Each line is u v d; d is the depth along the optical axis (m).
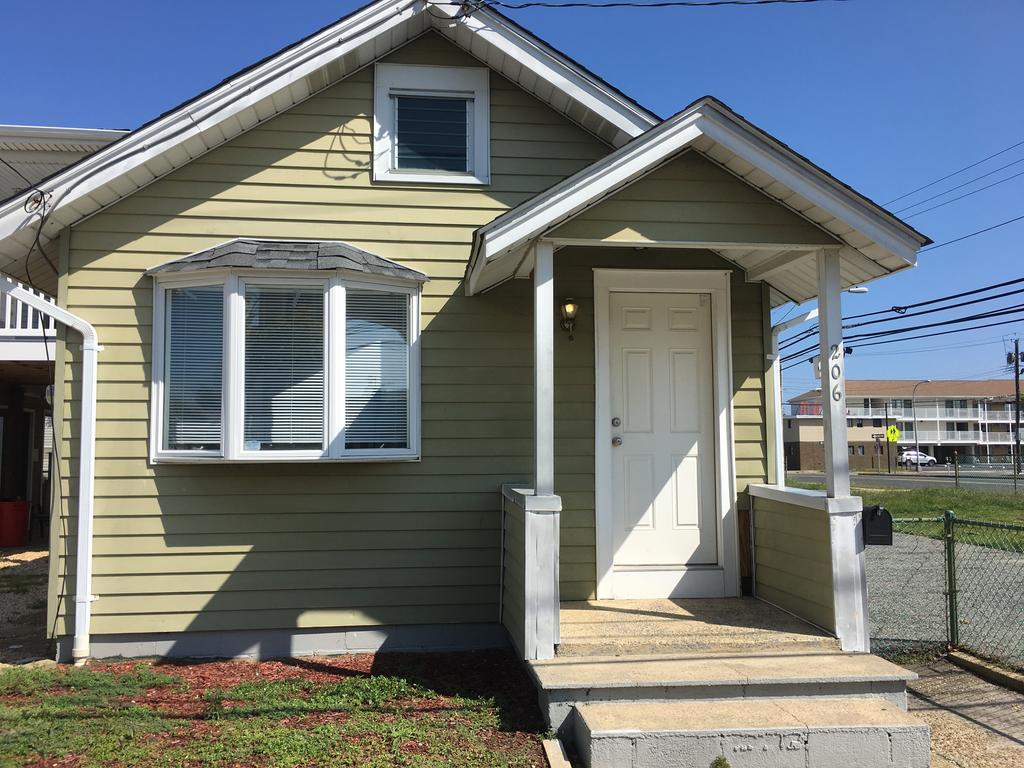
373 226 5.91
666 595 5.75
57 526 5.42
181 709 4.34
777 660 4.42
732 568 5.80
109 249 5.61
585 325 5.89
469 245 5.97
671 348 6.00
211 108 5.46
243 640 5.52
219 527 5.54
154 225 5.68
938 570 9.68
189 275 5.49
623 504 5.84
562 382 5.84
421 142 6.07
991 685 5.08
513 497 5.06
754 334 6.07
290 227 5.82
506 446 5.85
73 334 5.56
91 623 5.39
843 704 4.04
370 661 5.38
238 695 4.57
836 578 4.62
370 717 4.20
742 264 5.98
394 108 6.06
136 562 5.46
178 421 5.49
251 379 5.44
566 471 5.77
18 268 6.02
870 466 63.22
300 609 5.57
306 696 4.58
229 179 5.79
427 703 4.46
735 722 3.78
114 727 4.01
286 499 5.61
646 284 5.97
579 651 4.46
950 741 4.15
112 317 5.57
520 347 5.93
